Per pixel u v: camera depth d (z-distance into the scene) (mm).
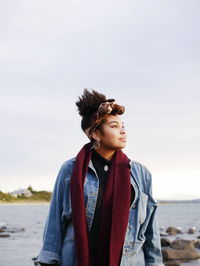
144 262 2715
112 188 2686
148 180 2828
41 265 2736
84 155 2811
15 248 14258
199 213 64500
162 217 47250
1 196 153000
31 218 41062
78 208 2621
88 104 2914
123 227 2574
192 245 12578
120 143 2795
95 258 2590
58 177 2867
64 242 2711
